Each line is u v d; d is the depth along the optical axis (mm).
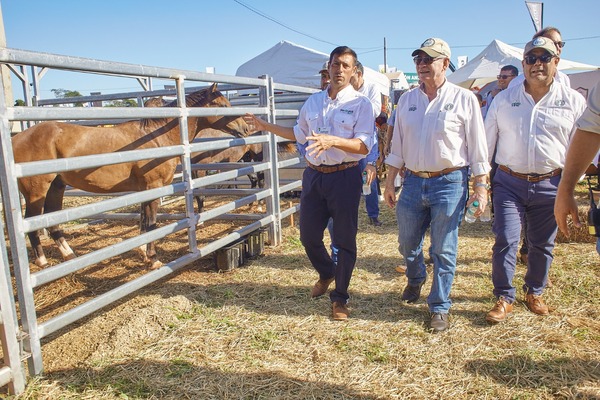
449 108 3217
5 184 2547
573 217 1982
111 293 3299
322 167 3512
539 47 3207
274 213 5684
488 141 3596
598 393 2572
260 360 3016
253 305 3898
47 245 5949
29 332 2715
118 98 6691
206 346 3201
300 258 5191
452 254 3371
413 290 3840
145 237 3652
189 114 4113
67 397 2623
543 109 3352
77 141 4414
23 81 6984
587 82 11438
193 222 4227
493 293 3611
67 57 2891
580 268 4449
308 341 3260
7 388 2725
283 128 3947
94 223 7141
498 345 3121
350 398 2605
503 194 3496
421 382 2742
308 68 13172
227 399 2617
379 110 4457
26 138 4316
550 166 3355
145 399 2619
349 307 3818
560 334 3219
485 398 2568
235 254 4840
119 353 3100
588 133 1834
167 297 4047
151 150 3686
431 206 3373
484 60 12445
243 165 5625
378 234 6137
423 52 3152
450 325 3418
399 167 3615
